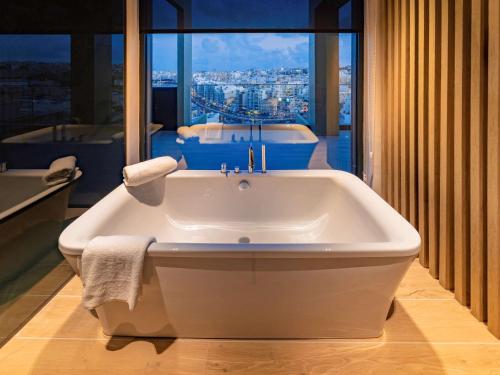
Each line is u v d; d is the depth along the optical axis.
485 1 1.73
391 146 2.85
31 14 1.83
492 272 1.75
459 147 1.97
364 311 1.66
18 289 1.83
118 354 1.65
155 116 3.36
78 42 2.29
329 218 2.65
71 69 2.21
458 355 1.62
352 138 3.34
